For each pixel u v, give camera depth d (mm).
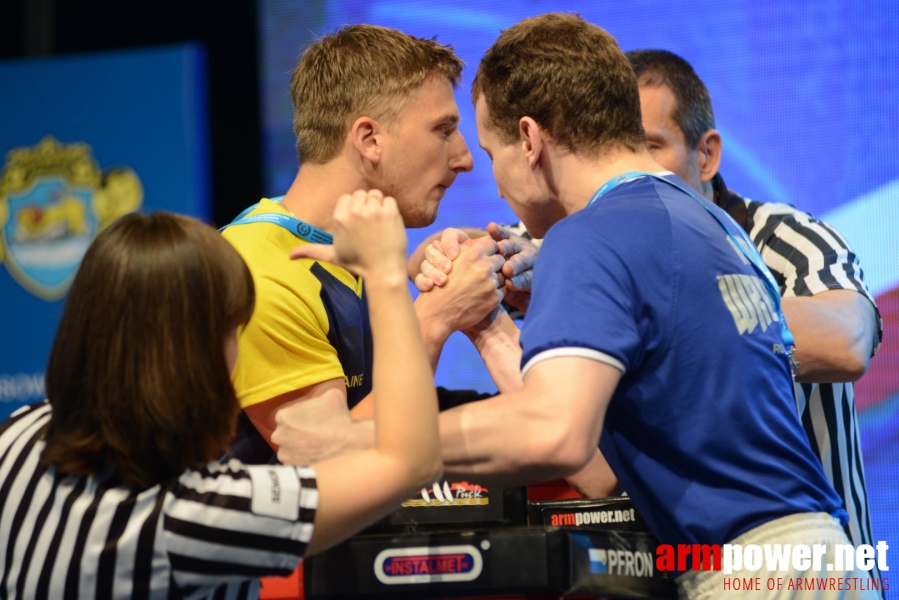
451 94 3719
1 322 8531
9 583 2305
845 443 4062
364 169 3600
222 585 2416
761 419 2678
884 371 7203
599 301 2529
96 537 2246
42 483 2359
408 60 3598
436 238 4699
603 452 2887
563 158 2990
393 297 2438
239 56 9508
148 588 2236
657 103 4230
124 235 2365
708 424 2631
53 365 2371
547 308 2555
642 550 2805
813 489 2756
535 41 3025
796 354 3529
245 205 9461
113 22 9812
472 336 3520
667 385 2639
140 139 8453
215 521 2244
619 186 2854
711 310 2650
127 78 8492
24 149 8609
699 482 2678
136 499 2277
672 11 7840
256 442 3383
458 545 2746
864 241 7375
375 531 3131
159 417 2260
